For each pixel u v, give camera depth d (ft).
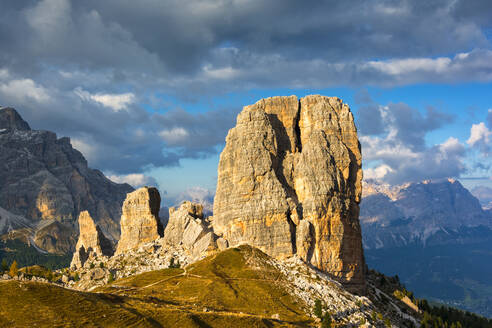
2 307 458.91
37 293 490.49
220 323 571.69
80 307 496.23
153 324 515.09
